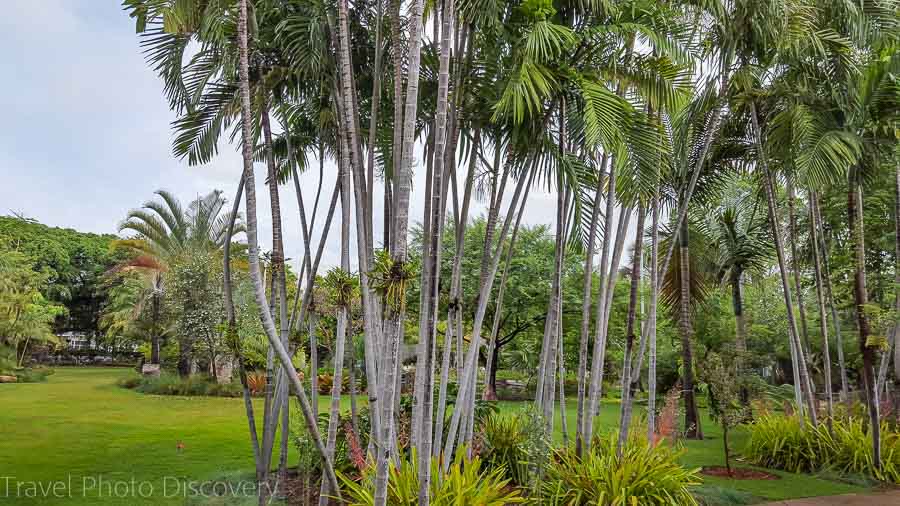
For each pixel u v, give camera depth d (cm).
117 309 3191
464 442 605
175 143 574
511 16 553
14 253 2977
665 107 623
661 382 1855
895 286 907
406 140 400
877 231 1120
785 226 1254
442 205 527
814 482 830
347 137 507
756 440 986
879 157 893
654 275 727
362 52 600
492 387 1769
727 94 830
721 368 923
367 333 469
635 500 528
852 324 1435
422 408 440
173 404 1669
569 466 600
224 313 1853
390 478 465
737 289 1361
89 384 2361
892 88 791
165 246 2214
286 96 624
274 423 583
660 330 1852
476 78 561
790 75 844
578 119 666
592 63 584
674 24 580
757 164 955
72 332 4291
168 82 554
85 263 4188
